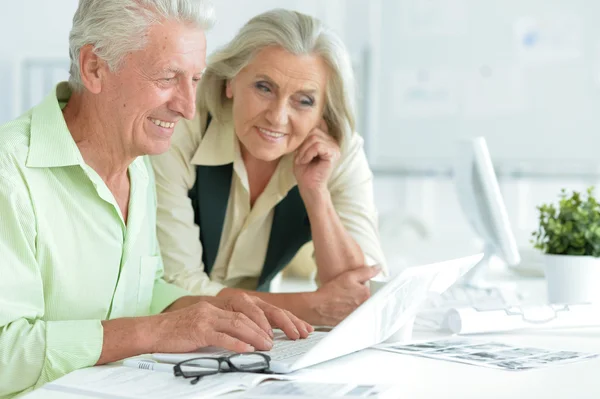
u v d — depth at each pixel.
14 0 5.50
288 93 1.80
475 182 2.09
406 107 5.84
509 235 2.12
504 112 5.67
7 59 5.52
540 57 5.57
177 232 1.93
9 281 1.28
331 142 1.95
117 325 1.28
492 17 5.66
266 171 2.01
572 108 5.54
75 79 1.42
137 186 1.54
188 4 1.36
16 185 1.31
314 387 1.06
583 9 5.49
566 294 1.89
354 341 1.29
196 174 1.99
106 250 1.46
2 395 1.26
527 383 1.15
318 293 1.81
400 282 1.31
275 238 2.08
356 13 5.88
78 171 1.41
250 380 1.09
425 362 1.30
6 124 1.39
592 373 1.23
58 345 1.25
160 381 1.10
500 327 1.58
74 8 5.54
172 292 1.69
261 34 1.77
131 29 1.34
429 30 5.78
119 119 1.40
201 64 1.41
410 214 4.22
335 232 1.95
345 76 1.85
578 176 5.53
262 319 1.39
